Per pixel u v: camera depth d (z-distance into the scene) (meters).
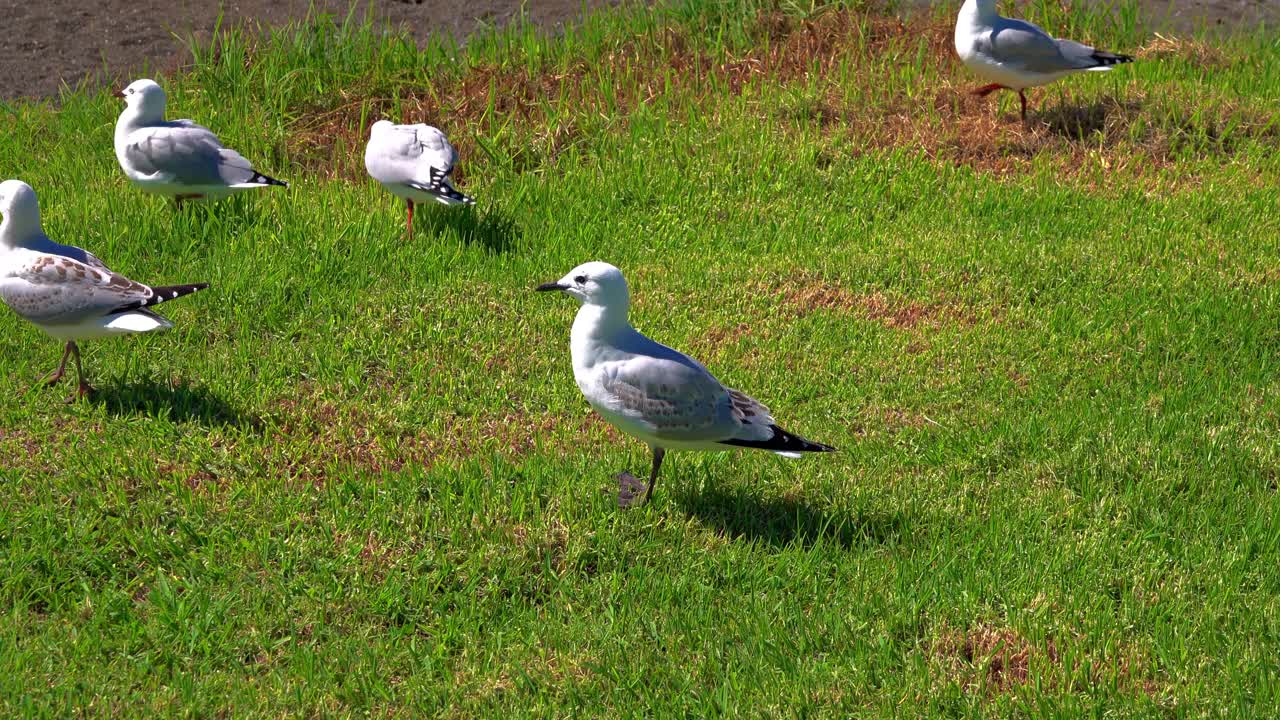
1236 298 9.34
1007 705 5.55
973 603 6.16
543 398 8.04
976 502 7.03
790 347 8.66
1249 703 5.54
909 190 11.07
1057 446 7.61
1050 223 10.61
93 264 7.52
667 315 9.02
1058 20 14.66
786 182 11.12
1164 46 14.03
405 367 8.31
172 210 10.01
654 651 5.87
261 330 8.62
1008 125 12.16
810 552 6.49
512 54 13.71
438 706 5.51
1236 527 6.84
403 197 9.82
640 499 6.91
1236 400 8.09
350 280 9.23
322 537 6.49
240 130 11.83
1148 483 7.18
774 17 14.28
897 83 12.95
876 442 7.61
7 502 6.56
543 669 5.75
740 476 7.24
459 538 6.52
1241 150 11.85
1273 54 14.09
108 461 6.92
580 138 11.84
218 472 7.00
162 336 8.35
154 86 9.66
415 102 12.49
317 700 5.49
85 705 5.37
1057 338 8.85
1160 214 10.75
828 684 5.65
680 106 12.54
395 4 15.27
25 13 14.30
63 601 6.02
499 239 10.04
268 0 15.16
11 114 12.23
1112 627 6.02
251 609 6.00
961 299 9.39
